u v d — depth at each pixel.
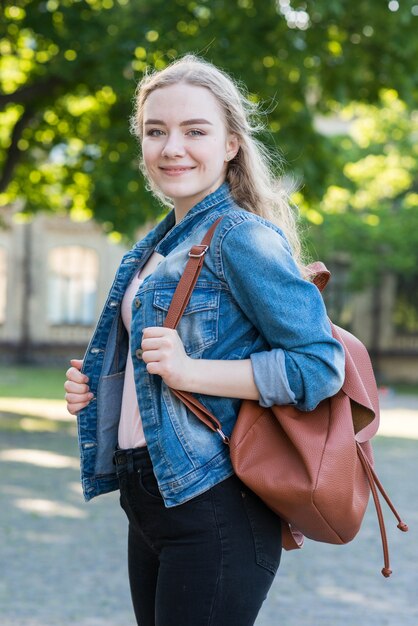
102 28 14.11
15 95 15.11
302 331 2.31
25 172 18.41
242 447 2.35
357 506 2.46
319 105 15.23
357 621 5.57
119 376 2.67
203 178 2.51
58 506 9.04
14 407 19.55
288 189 2.87
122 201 15.57
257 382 2.31
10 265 34.50
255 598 2.39
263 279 2.34
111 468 2.68
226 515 2.36
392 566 7.09
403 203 32.16
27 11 14.49
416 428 18.41
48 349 34.69
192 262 2.40
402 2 13.42
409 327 35.62
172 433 2.38
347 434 2.37
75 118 17.05
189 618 2.35
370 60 14.51
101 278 35.03
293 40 13.74
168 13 13.56
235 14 13.44
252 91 13.59
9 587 6.12
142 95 2.59
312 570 6.92
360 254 31.66
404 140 30.14
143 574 2.57
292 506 2.34
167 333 2.32
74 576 6.46
